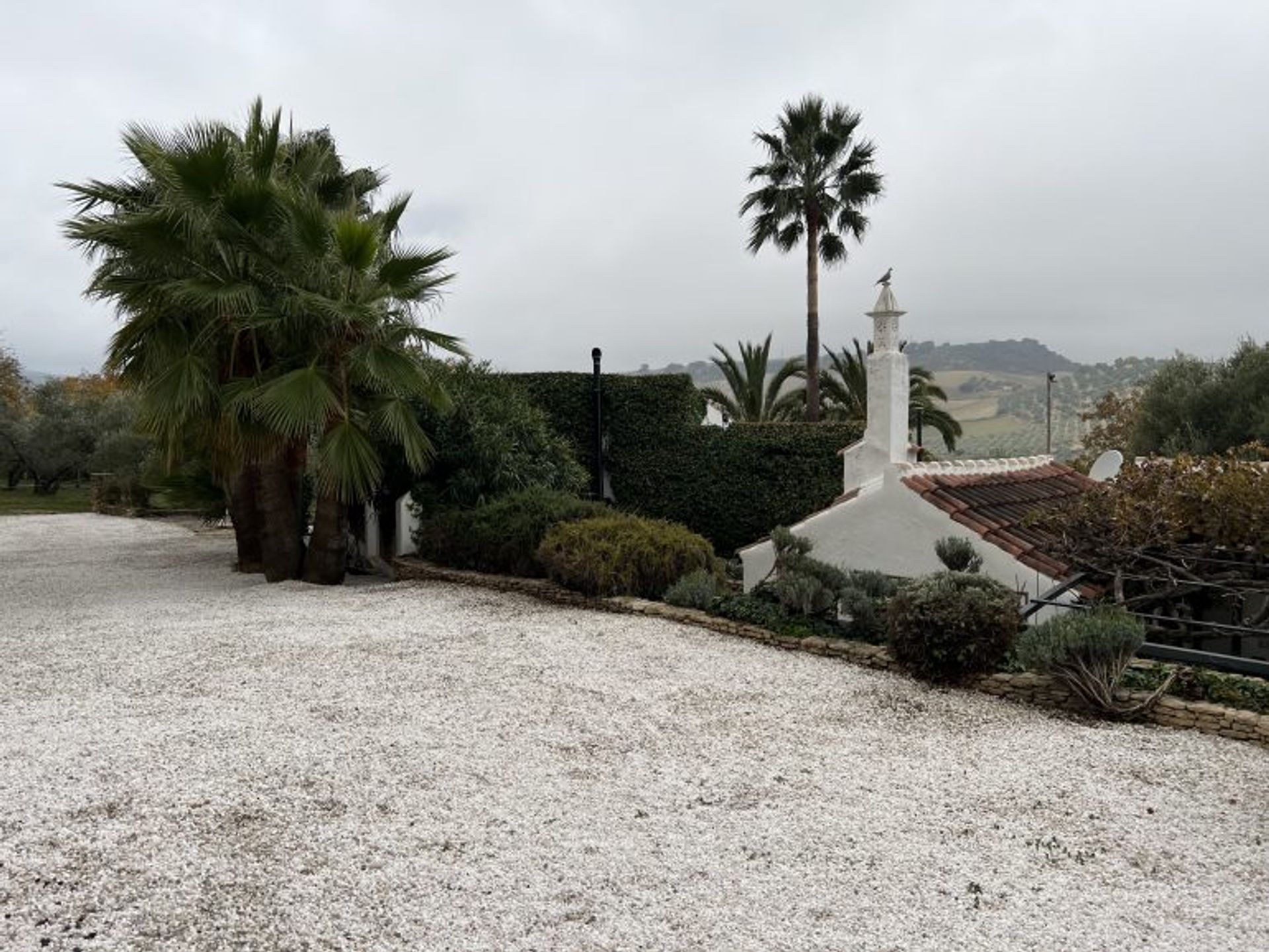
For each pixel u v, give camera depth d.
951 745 5.58
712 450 15.47
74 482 40.62
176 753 5.25
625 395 16.05
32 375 51.22
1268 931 3.45
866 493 9.06
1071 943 3.34
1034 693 6.41
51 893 3.57
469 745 5.50
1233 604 8.22
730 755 5.38
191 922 3.39
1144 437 21.45
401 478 13.52
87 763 5.05
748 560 9.93
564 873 3.85
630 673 7.21
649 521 11.20
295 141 12.94
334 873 3.81
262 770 5.00
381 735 5.64
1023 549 7.92
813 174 22.69
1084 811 4.58
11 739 5.46
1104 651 6.05
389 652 7.86
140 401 10.77
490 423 12.88
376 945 3.26
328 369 11.09
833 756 5.38
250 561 13.46
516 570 11.27
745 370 24.95
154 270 10.82
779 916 3.53
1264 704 5.82
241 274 10.74
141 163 10.88
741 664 7.51
